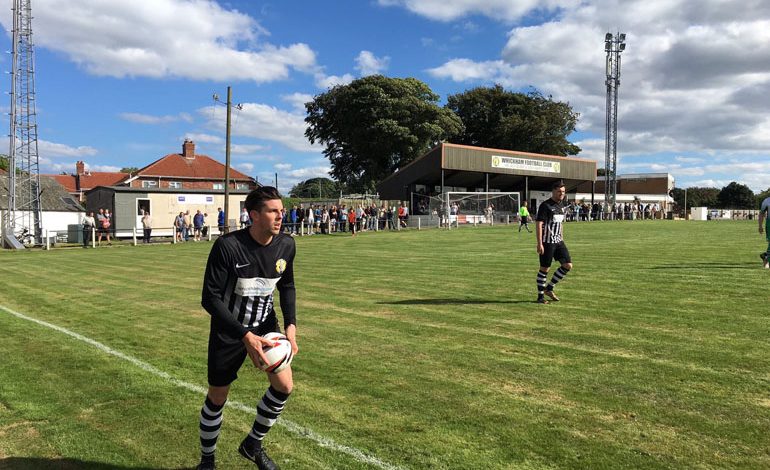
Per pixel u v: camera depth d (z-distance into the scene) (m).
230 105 31.16
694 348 5.68
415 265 14.38
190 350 6.25
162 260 18.22
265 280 3.32
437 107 53.38
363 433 3.87
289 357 3.26
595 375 4.95
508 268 13.15
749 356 5.36
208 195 35.34
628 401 4.32
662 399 4.34
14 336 7.08
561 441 3.66
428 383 4.86
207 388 4.95
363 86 51.03
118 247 26.05
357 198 49.59
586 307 7.97
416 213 42.03
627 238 22.84
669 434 3.72
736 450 3.47
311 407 4.36
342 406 4.37
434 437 3.78
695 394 4.41
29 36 31.44
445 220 37.94
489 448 3.59
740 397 4.33
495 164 43.38
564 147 65.88
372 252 18.97
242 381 5.08
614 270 11.86
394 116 51.81
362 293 9.83
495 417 4.08
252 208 3.27
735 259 13.80
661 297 8.56
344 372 5.22
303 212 33.66
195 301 9.61
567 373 5.03
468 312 7.88
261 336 3.37
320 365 5.45
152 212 33.44
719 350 5.58
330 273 12.90
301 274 12.77
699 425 3.85
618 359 5.39
